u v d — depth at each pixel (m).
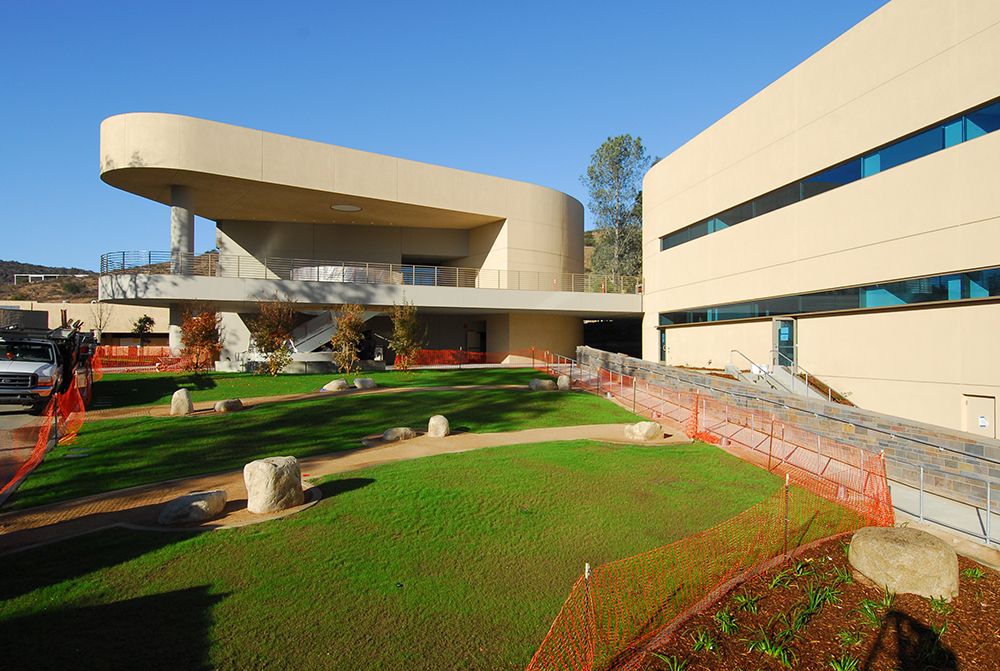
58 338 15.97
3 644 3.97
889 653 4.38
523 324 36.22
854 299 17.14
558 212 37.38
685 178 26.28
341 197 28.95
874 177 16.34
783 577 5.53
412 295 29.42
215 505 6.75
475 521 6.94
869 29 16.45
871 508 8.40
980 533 7.73
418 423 13.60
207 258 27.69
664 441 12.06
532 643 4.43
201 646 4.10
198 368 22.23
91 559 5.45
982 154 13.40
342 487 7.99
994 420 13.19
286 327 22.88
